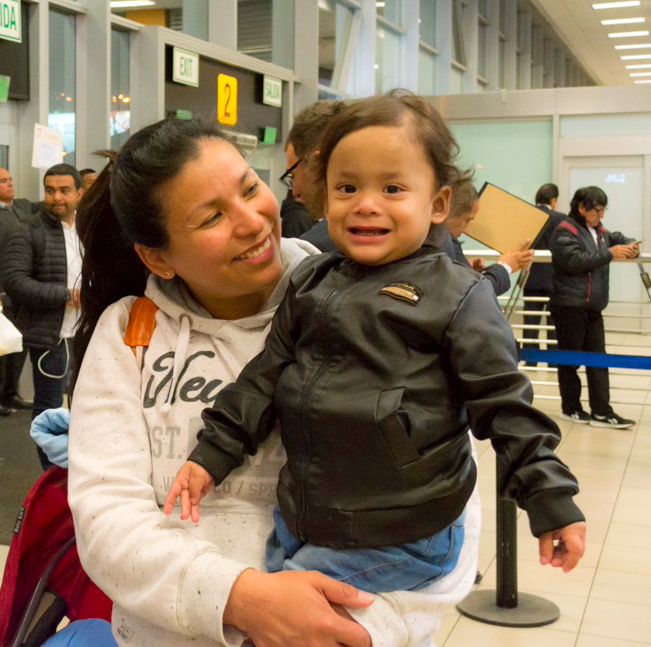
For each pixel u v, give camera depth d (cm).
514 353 112
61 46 743
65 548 158
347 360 113
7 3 660
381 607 110
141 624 119
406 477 108
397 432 107
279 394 117
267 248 121
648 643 311
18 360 674
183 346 126
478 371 109
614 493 489
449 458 111
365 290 114
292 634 105
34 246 533
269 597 106
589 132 1075
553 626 325
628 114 1059
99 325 131
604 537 419
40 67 698
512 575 335
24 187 711
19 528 151
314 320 116
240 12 982
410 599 112
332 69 1141
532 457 104
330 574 111
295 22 1062
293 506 114
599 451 582
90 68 757
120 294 141
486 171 1112
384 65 1270
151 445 123
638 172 1064
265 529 122
